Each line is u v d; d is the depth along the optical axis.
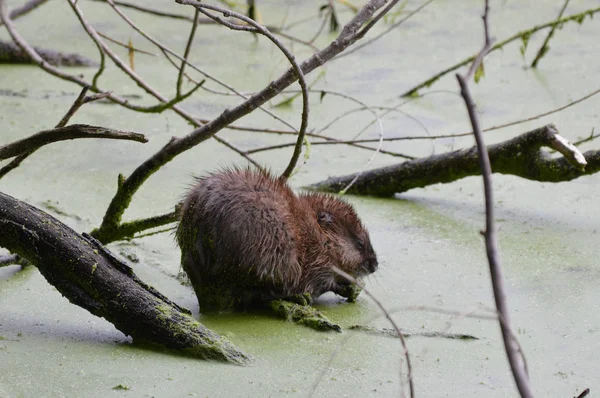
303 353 6.82
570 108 13.42
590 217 9.85
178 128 12.68
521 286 8.15
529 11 19.22
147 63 15.93
